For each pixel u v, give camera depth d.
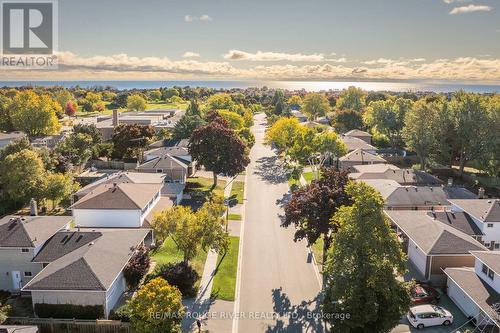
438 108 74.81
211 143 63.56
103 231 38.47
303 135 77.62
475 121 69.56
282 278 37.41
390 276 25.28
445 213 43.81
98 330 29.20
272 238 46.28
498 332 29.20
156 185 52.25
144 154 73.88
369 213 24.91
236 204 58.03
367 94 176.00
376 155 79.06
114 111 101.38
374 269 24.86
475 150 71.06
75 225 44.91
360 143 87.94
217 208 38.41
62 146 72.31
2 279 34.84
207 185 66.81
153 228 39.06
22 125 96.69
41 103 98.12
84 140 75.62
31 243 34.28
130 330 28.81
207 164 63.44
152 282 27.69
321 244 44.72
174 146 78.75
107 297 30.56
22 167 51.44
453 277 33.25
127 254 35.06
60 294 30.12
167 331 26.50
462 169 73.94
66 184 53.53
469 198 51.66
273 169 79.25
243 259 41.09
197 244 36.28
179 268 35.19
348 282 25.27
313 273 38.38
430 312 30.39
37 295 30.16
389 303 25.45
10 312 31.28
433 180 61.56
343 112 118.25
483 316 29.86
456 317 31.78
